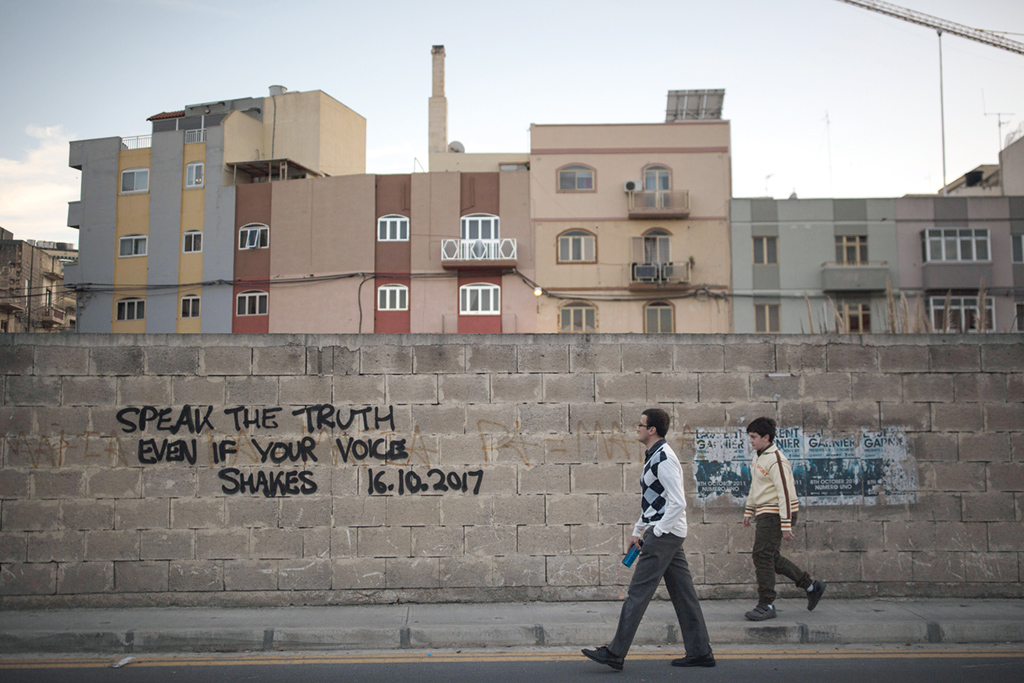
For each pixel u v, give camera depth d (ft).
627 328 99.71
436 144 128.47
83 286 107.96
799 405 25.44
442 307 99.91
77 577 23.97
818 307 99.09
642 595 18.49
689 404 25.34
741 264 100.27
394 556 24.48
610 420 25.20
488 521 24.72
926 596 24.85
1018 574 24.95
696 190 102.01
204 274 105.19
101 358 24.68
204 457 24.57
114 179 110.11
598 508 24.85
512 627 21.38
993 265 98.48
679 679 18.11
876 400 25.52
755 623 21.68
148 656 20.35
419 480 24.79
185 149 108.88
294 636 21.01
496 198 102.06
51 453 24.30
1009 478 25.27
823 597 24.76
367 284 100.42
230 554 24.27
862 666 19.19
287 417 24.85
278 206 104.22
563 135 103.19
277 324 102.12
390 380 25.08
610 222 101.55
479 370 25.21
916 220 100.48
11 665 19.52
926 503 25.20
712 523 24.97
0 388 24.34
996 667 19.10
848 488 25.21
